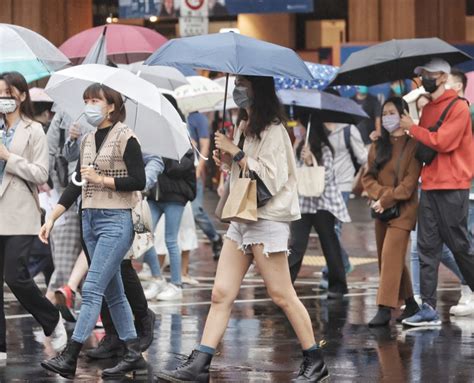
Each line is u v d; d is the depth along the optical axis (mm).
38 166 18828
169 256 26656
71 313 21859
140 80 17922
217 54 17234
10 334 21625
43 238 18141
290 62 17469
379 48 22359
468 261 22328
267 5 46094
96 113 17703
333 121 26391
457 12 60312
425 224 22328
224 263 17750
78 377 18172
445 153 22078
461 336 21516
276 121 17469
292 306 17750
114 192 17750
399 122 22234
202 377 17500
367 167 22953
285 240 17578
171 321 23266
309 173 25328
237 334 21719
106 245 17750
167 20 66062
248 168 17250
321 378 17812
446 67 21906
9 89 18828
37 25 51781
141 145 18781
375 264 33094
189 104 30891
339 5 68375
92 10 57531
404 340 21125
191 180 26516
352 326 22625
